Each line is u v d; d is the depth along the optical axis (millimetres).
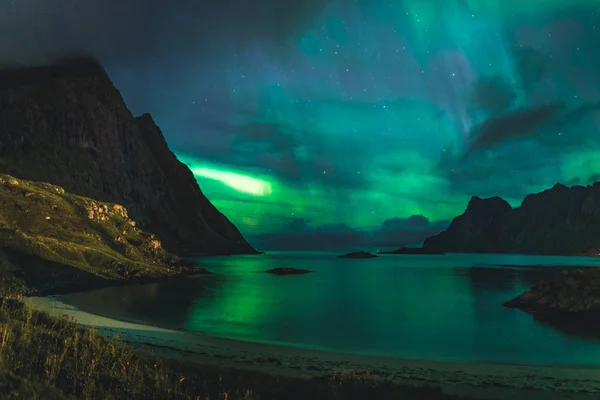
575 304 69000
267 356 40000
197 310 73125
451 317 71875
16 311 30625
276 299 94688
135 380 23250
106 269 102312
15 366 20203
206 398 22625
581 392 31484
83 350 25109
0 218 100562
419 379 33844
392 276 174875
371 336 55500
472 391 31000
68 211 123438
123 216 153750
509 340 53438
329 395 24828
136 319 59812
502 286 131125
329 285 131500
